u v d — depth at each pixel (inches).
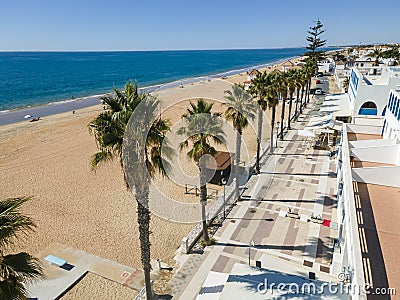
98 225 781.3
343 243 528.7
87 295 555.8
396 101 817.5
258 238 696.4
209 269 605.0
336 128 1311.5
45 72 5753.0
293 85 1542.8
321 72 3661.4
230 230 729.6
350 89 1512.1
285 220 764.6
